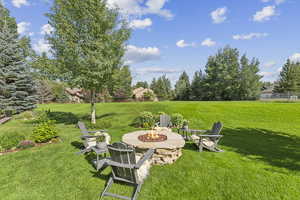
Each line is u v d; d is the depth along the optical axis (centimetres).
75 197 300
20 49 1337
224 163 440
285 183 344
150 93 4056
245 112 1212
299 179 360
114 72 901
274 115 1126
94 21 832
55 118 1155
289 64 3903
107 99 3416
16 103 1309
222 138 684
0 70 1225
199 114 1169
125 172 300
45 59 858
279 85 4094
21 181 350
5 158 461
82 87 907
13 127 911
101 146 430
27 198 297
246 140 657
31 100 1395
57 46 845
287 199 296
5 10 1811
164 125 783
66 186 333
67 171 391
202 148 542
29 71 1339
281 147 573
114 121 1033
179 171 395
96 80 837
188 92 4681
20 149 533
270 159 468
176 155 453
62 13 830
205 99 4094
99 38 862
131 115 1220
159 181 352
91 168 407
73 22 852
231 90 3650
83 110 1625
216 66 3800
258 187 331
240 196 303
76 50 799
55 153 500
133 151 277
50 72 851
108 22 870
